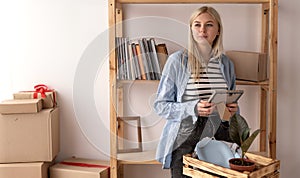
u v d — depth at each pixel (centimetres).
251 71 227
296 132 257
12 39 257
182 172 203
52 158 233
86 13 253
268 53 246
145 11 251
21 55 258
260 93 252
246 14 249
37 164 229
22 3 254
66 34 255
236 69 231
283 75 253
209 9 203
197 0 218
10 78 260
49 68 258
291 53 251
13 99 237
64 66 257
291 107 255
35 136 230
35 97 238
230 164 173
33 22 255
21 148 230
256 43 250
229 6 249
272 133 223
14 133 229
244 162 175
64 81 258
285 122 256
